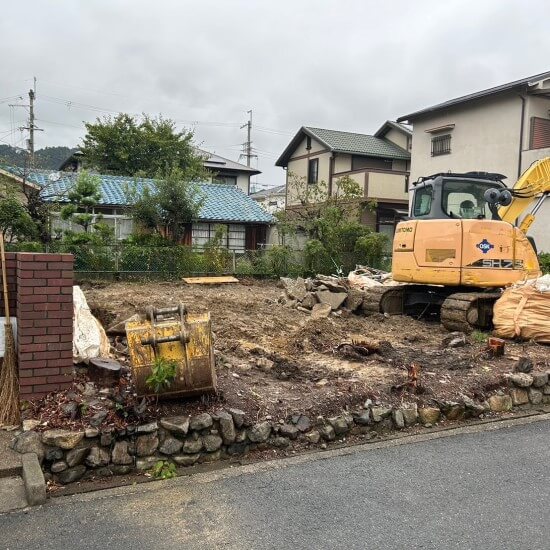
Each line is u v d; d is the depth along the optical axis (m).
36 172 18.97
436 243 8.66
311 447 4.36
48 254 4.26
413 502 3.49
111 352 5.62
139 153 28.00
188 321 4.18
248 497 3.54
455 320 8.41
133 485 3.70
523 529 3.19
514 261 8.63
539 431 4.83
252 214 20.44
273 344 7.42
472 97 17.97
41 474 3.53
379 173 21.53
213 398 4.42
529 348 6.88
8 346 4.24
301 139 26.64
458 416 5.02
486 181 9.04
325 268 17.56
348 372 5.68
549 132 17.22
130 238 16.50
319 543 3.02
